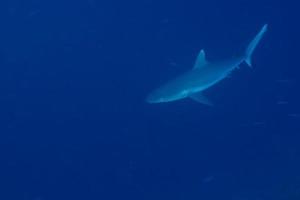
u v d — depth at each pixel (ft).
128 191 71.10
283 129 75.77
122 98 97.91
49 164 87.35
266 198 57.41
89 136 90.58
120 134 87.15
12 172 90.17
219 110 85.30
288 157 66.23
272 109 82.58
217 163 71.05
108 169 78.69
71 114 101.50
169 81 26.11
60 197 77.41
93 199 73.15
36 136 100.32
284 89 88.22
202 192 64.80
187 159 74.43
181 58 113.09
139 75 108.47
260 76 93.45
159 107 89.45
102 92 105.29
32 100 114.93
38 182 84.69
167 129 83.71
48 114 105.40
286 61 97.66
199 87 25.57
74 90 113.60
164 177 71.61
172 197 66.08
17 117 109.50
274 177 61.82
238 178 65.26
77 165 83.92
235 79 92.58
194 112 86.43
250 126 79.00
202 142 78.33
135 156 78.84
